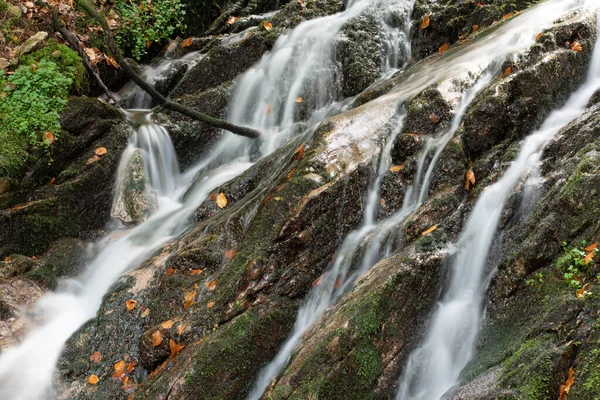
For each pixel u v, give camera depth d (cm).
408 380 355
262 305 419
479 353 332
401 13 755
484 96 467
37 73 625
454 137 460
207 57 773
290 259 435
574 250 324
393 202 470
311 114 720
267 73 748
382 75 722
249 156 702
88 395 420
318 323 391
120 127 660
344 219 457
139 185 622
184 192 659
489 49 562
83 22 747
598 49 517
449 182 444
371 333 355
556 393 273
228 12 936
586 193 338
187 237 517
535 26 546
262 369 403
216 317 421
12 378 430
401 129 502
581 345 281
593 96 463
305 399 335
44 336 475
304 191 450
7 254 562
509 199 390
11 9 675
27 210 575
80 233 611
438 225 410
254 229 455
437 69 576
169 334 421
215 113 737
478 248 392
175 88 773
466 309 366
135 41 838
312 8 823
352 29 738
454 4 732
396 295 367
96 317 474
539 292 329
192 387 380
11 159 576
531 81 464
